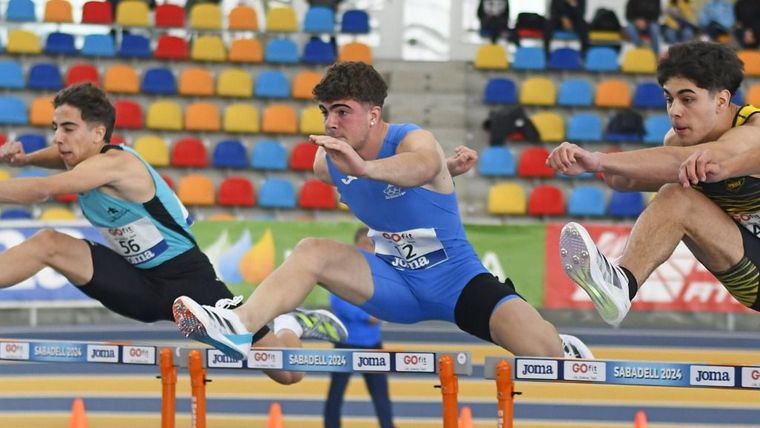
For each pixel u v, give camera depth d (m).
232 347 11.42
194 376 12.80
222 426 21.94
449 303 12.95
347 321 19.03
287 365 12.46
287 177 39.09
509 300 12.61
